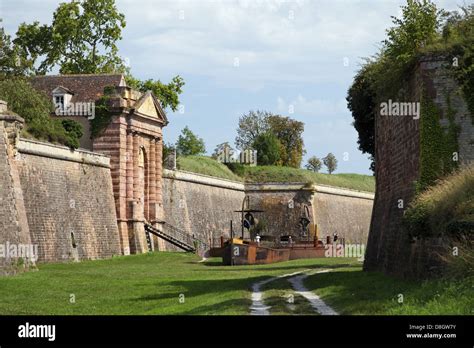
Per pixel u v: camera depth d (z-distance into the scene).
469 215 38.94
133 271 77.69
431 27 54.62
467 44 49.78
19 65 108.38
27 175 81.50
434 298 34.09
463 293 33.53
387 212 60.19
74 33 129.25
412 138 52.12
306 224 150.75
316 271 73.50
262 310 37.81
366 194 176.62
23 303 48.41
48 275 68.00
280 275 67.56
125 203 108.00
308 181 155.12
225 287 53.31
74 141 93.88
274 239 130.88
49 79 109.69
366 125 79.44
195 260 101.31
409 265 48.53
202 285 57.12
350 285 49.47
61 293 54.00
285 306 39.09
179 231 122.38
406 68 53.31
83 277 67.25
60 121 99.69
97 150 106.88
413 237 45.19
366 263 68.44
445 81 49.81
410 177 52.66
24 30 129.75
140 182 113.56
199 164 148.88
